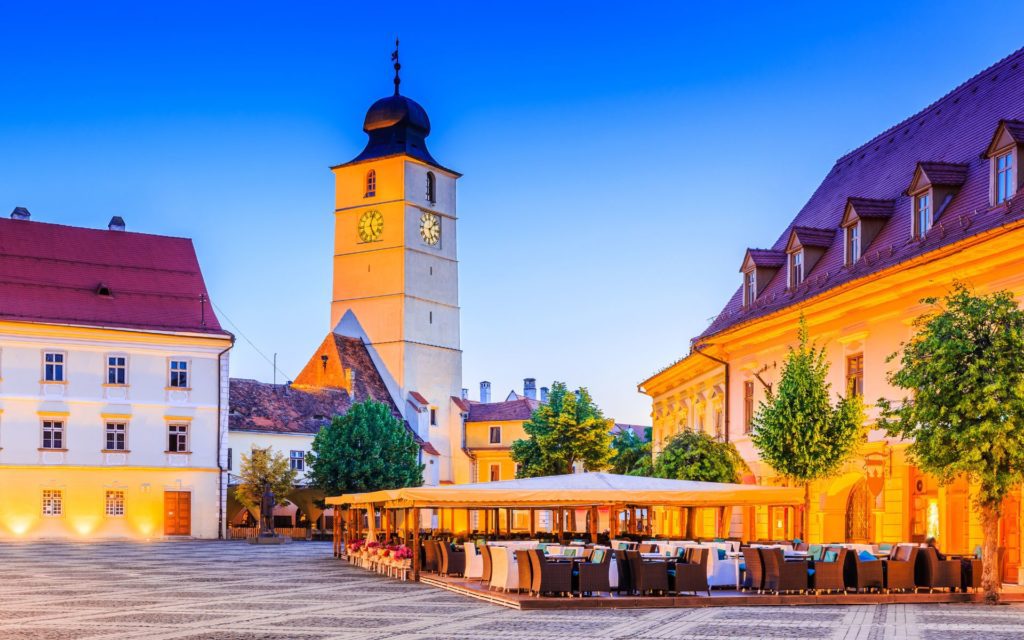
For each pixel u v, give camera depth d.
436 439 108.25
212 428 72.25
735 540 35.69
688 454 40.69
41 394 68.25
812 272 40.38
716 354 46.69
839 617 22.17
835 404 36.94
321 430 80.12
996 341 23.62
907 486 32.47
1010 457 23.41
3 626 21.28
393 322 106.12
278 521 86.00
